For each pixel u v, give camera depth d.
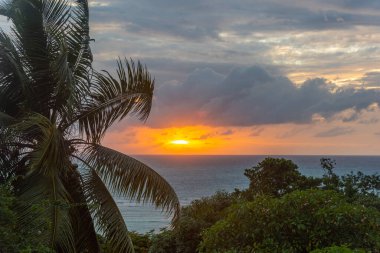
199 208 14.87
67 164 12.15
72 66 13.16
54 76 12.34
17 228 9.65
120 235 12.31
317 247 8.36
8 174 12.41
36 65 12.81
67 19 13.40
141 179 12.69
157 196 12.74
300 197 9.00
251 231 8.97
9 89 12.77
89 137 13.23
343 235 8.49
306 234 8.67
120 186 12.74
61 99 12.66
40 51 12.88
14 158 12.54
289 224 8.70
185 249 13.59
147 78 13.42
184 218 14.05
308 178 16.64
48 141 10.67
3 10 13.02
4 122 11.66
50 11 13.20
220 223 9.41
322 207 8.84
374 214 8.76
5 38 12.45
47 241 10.02
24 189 11.51
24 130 12.13
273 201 9.09
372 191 16.25
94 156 12.94
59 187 11.15
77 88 12.64
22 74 12.43
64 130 12.95
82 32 13.55
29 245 8.84
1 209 8.93
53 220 10.42
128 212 61.81
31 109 12.72
